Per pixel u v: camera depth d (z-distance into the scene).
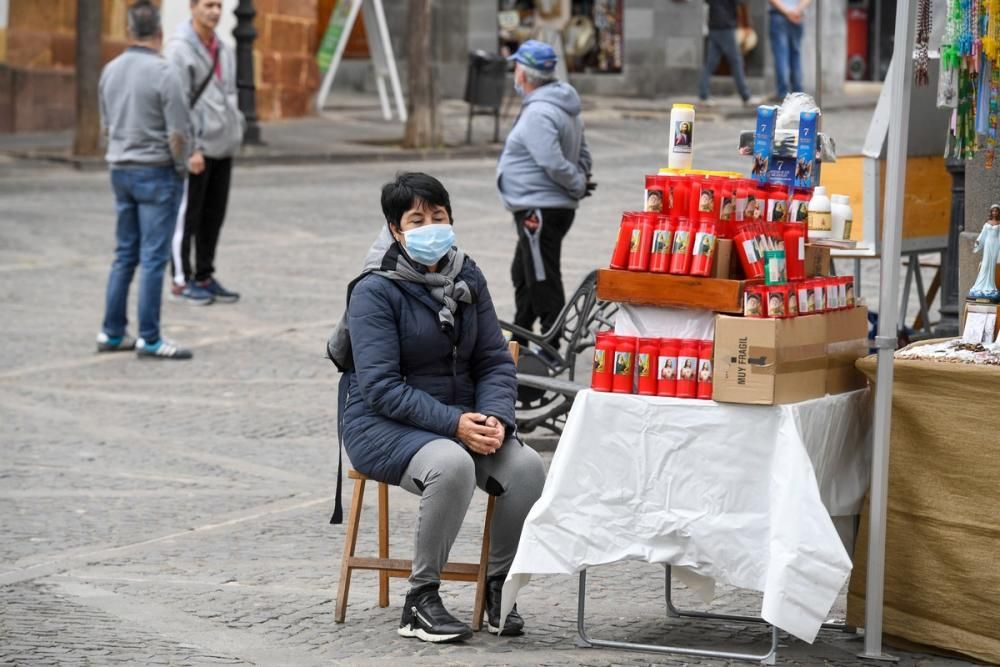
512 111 52.19
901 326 18.58
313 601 11.45
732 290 9.91
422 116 43.06
